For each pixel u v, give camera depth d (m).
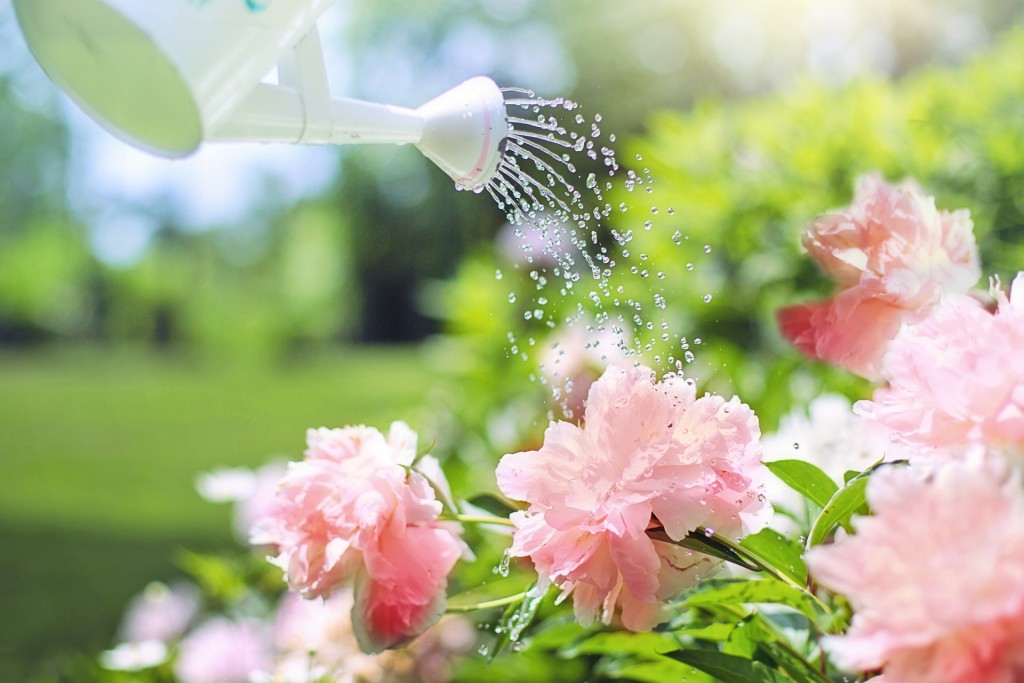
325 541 0.89
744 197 1.81
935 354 0.78
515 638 0.85
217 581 1.67
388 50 13.83
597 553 0.81
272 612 1.64
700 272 1.79
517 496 0.82
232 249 20.59
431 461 0.95
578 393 1.54
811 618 0.92
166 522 6.79
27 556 5.94
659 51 9.41
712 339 1.72
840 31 7.47
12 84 13.60
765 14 8.23
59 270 18.64
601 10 9.50
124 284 20.19
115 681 1.54
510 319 2.11
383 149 15.25
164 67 0.74
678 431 0.82
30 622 4.63
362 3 13.81
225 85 0.76
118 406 13.32
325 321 19.31
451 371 2.20
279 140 0.83
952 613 0.65
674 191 1.86
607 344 1.49
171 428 11.29
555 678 1.47
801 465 0.88
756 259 1.74
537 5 10.66
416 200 14.64
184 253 20.48
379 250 16.31
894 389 0.79
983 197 1.57
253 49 0.77
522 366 1.98
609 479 0.80
